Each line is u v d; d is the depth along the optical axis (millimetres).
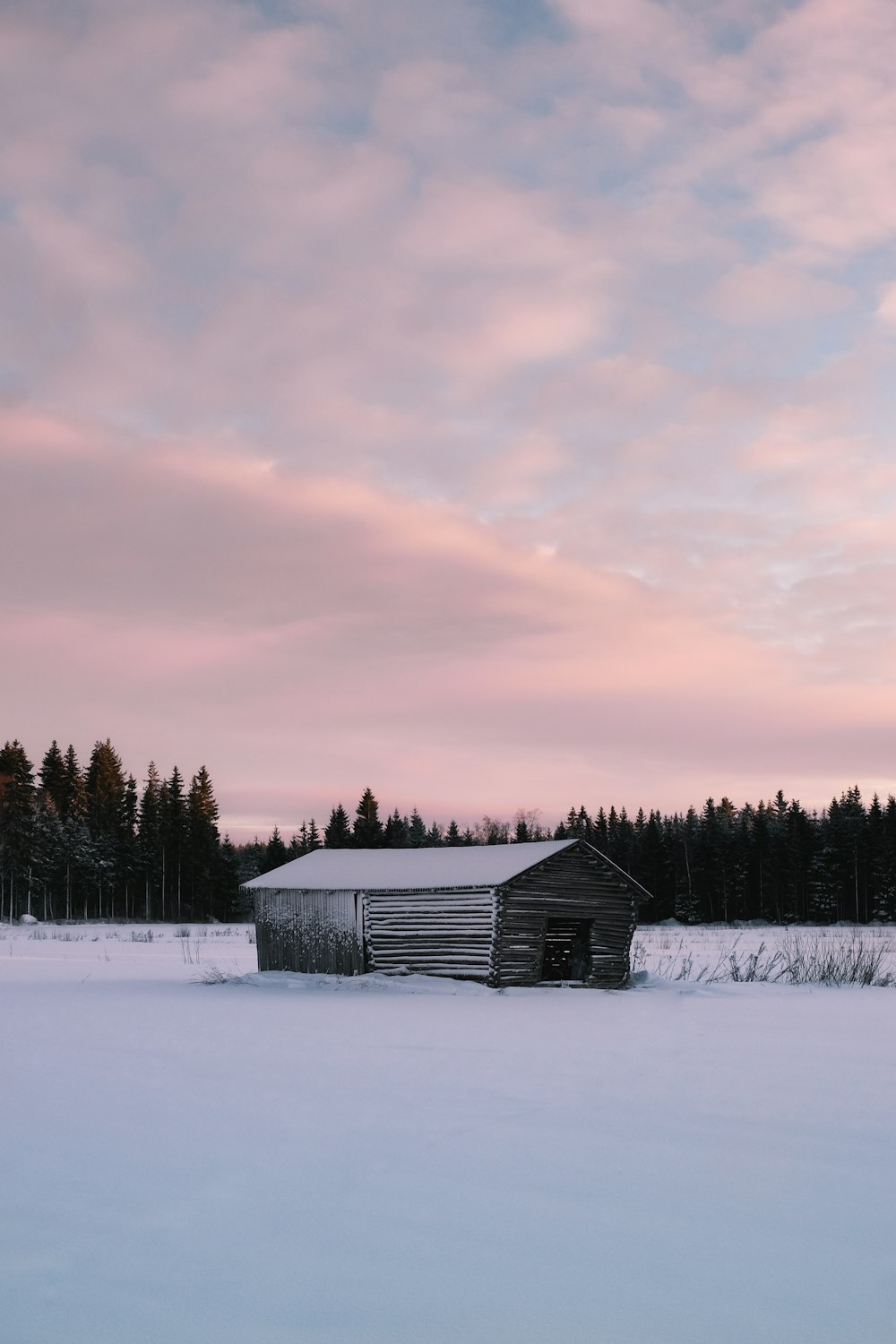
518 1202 8352
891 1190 8711
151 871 124688
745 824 125500
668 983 30672
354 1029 19078
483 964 28609
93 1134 10547
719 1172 9227
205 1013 21609
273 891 33000
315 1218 7945
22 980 30625
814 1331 6012
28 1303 6402
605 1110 11719
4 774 121562
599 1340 5887
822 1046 16953
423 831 149875
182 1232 7637
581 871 30297
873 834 114812
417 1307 6328
